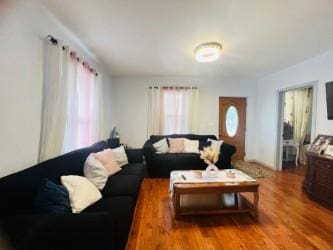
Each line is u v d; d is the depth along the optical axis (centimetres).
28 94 196
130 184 241
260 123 535
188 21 231
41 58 215
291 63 397
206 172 276
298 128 534
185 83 534
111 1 195
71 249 115
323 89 339
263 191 333
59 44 225
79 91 309
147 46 311
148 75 522
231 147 422
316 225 230
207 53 303
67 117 265
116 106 536
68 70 248
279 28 246
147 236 207
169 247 190
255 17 220
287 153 543
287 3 193
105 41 292
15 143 181
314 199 299
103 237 117
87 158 249
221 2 193
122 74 511
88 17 226
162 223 232
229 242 198
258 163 535
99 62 401
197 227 225
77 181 186
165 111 525
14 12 175
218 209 252
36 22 204
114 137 466
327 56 330
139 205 279
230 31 255
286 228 223
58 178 186
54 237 116
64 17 227
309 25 237
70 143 273
